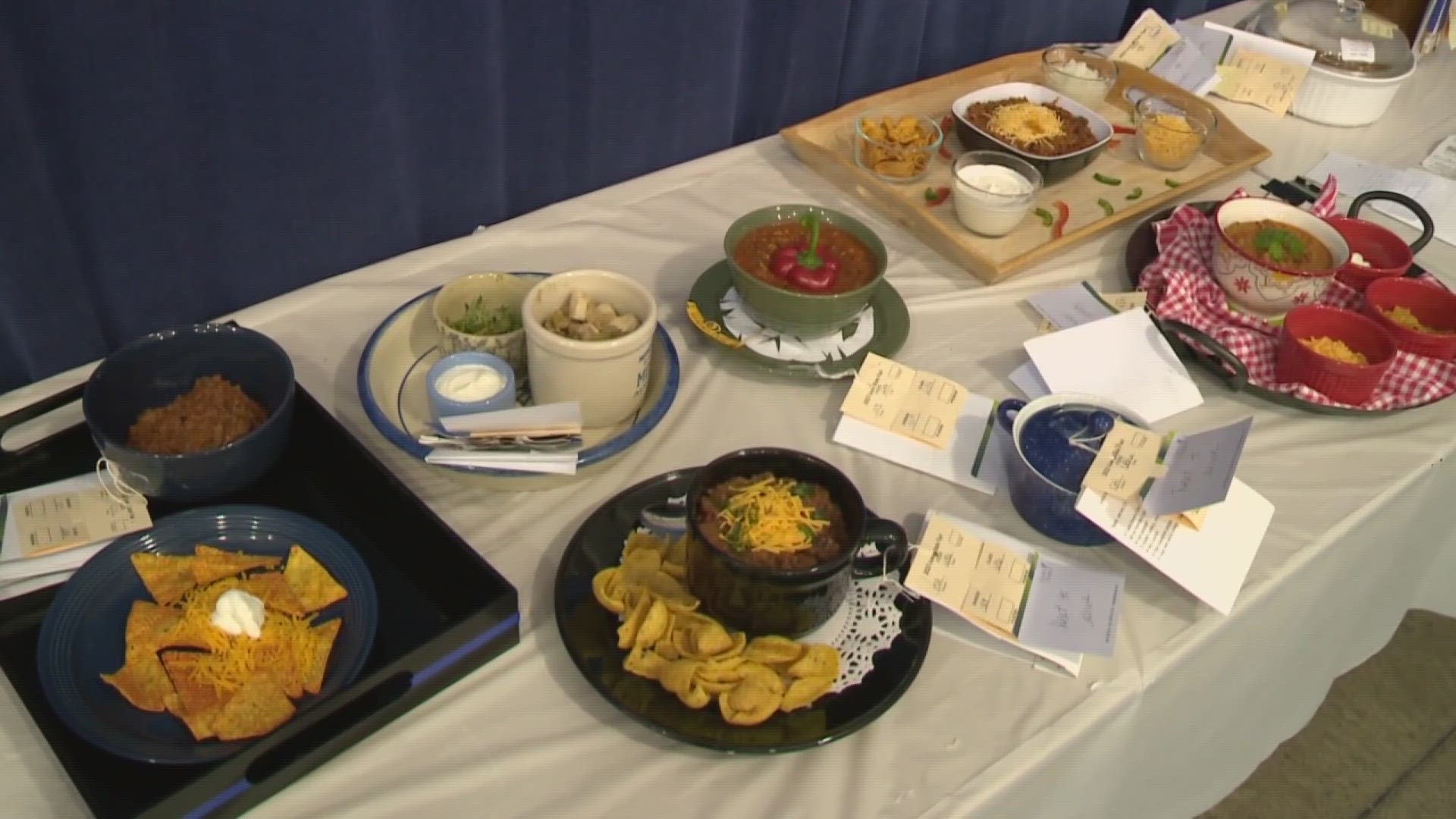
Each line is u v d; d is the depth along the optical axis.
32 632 0.75
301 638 0.73
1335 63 1.61
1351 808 1.58
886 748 0.75
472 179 1.20
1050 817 0.87
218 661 0.72
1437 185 1.48
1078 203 1.36
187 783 0.63
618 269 1.18
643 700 0.74
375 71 1.03
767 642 0.77
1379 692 1.74
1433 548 1.30
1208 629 0.87
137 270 1.01
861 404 1.01
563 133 1.26
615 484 0.93
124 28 0.87
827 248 1.10
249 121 0.99
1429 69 1.86
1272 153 1.55
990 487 0.97
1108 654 0.81
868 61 1.54
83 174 0.92
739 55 1.36
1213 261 1.22
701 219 1.27
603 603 0.78
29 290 0.95
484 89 1.13
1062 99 1.48
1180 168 1.44
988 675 0.81
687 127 1.36
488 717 0.75
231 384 0.92
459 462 0.87
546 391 0.94
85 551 0.80
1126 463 0.88
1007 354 1.13
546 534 0.88
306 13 0.96
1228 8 1.95
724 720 0.73
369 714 0.72
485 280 1.01
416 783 0.70
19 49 0.84
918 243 1.29
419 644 0.73
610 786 0.72
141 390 0.90
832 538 0.77
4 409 0.95
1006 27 1.68
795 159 1.40
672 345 1.01
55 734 0.68
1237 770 1.22
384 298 1.10
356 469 0.89
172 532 0.79
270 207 1.06
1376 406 1.10
